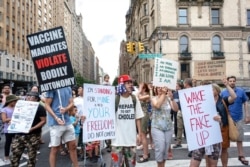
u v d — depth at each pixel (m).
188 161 8.13
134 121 5.96
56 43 6.02
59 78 5.99
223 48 38.41
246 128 14.46
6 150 8.44
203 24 38.50
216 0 38.41
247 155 8.73
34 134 6.43
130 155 5.90
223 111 6.31
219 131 5.50
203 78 9.17
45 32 6.04
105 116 6.00
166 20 38.22
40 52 6.04
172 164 7.84
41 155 9.26
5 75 47.47
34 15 65.25
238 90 7.81
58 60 6.02
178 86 9.62
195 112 5.57
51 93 5.99
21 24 56.97
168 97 6.29
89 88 6.05
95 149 8.79
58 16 92.75
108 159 8.61
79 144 8.89
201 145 5.48
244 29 38.97
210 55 38.22
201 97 5.58
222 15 38.69
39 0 68.88
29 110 6.33
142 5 49.94
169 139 6.16
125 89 5.89
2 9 48.38
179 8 38.53
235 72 38.31
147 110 8.37
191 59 37.97
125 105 5.93
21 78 55.44
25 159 8.82
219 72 8.98
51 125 5.96
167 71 6.25
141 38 51.69
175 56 37.94
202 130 5.52
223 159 6.56
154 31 40.34
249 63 38.72
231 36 38.53
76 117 8.74
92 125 5.98
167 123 6.12
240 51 38.50
